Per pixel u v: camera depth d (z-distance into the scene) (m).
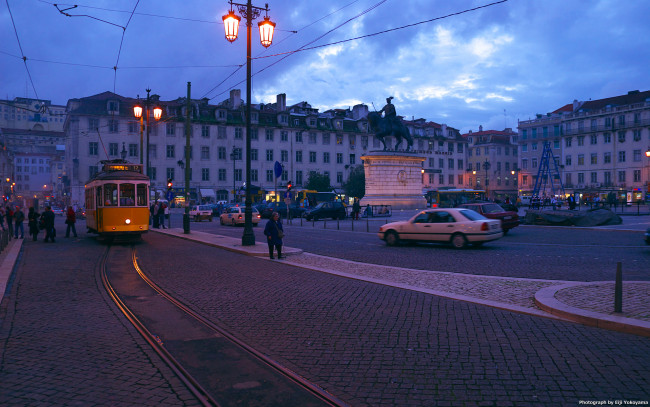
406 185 46.00
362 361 5.14
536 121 88.38
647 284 8.34
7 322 6.91
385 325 6.52
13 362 5.19
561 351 5.24
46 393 4.35
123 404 4.14
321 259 14.09
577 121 82.25
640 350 5.19
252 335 6.26
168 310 7.82
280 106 78.94
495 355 5.19
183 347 5.81
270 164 75.06
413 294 8.60
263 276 11.07
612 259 12.71
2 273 11.31
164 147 67.94
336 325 6.60
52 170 130.50
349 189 74.56
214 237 22.09
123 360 5.31
